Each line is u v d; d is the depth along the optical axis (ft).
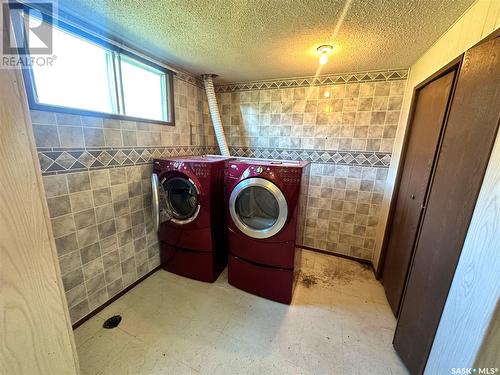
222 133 8.55
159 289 6.52
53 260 2.42
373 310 5.87
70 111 4.54
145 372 4.19
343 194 8.25
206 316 5.56
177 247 6.90
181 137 7.95
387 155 7.49
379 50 5.68
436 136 4.55
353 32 4.81
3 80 1.84
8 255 2.02
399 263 5.79
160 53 6.18
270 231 5.67
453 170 3.38
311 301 6.17
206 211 6.28
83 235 5.07
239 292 6.46
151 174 6.75
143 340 4.85
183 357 4.49
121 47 5.34
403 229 5.80
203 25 4.65
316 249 9.04
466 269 2.95
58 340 2.58
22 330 2.21
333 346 4.79
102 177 5.34
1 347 2.07
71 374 2.80
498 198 2.51
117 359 4.42
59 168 4.46
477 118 2.97
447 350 3.19
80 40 4.71
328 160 8.25
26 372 2.30
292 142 8.67
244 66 7.12
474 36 3.65
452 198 3.35
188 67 7.33
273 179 5.34
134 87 6.29
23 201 2.09
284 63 6.78
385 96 7.18
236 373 4.21
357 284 6.97
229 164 5.90
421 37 4.91
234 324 5.33
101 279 5.59
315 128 8.23
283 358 4.51
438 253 3.59
